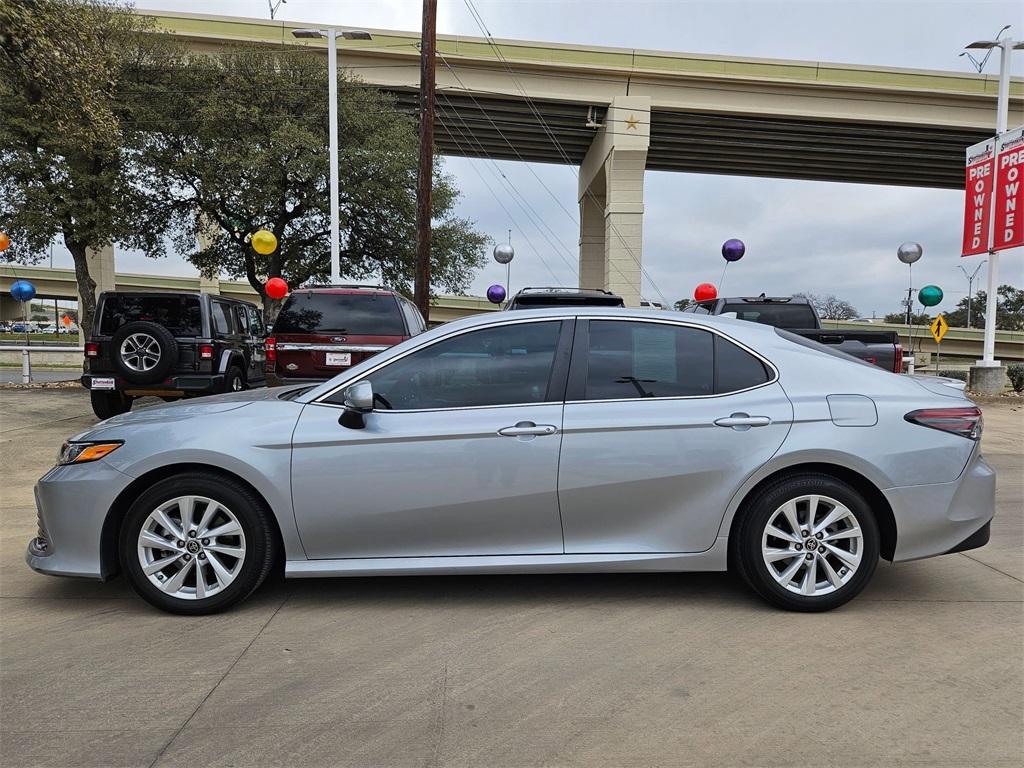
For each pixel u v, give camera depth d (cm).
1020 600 405
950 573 452
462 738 266
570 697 296
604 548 381
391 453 371
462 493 372
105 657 330
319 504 371
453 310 5056
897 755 255
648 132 3191
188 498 373
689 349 395
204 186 1728
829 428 375
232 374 1069
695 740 265
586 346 392
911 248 1791
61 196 1644
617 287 3272
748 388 386
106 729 271
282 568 444
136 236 1889
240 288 4753
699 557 380
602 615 381
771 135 3703
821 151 4016
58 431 1004
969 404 396
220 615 379
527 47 3066
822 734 269
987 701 293
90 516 371
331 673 316
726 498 374
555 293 992
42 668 320
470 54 3019
